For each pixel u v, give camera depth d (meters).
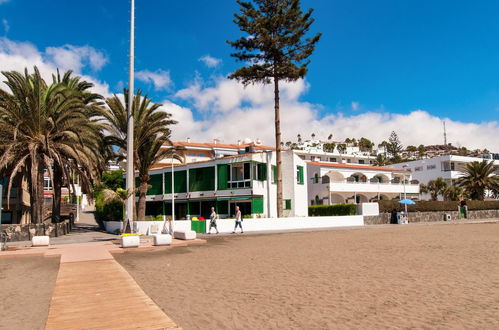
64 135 27.86
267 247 19.19
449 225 40.22
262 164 38.81
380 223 44.06
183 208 42.97
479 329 5.93
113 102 31.02
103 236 28.02
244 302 7.80
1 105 24.25
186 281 10.14
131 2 22.94
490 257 14.34
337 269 11.91
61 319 6.46
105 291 8.67
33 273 11.91
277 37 38.28
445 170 71.31
